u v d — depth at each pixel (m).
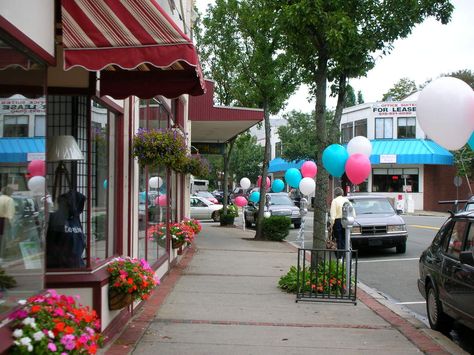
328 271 9.84
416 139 43.94
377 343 6.94
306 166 14.65
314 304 9.27
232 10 20.19
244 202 25.77
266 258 15.26
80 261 6.34
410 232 23.27
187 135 17.08
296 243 19.81
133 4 4.84
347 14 9.64
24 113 4.25
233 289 10.44
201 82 6.37
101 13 4.84
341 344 6.84
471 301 6.47
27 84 4.30
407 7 9.84
